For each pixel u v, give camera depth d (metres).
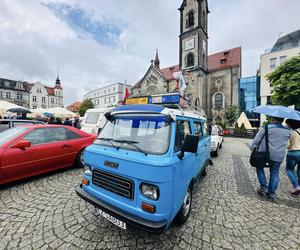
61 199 3.50
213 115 31.86
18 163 3.99
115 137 2.76
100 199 2.48
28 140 4.36
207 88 32.88
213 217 3.10
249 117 32.44
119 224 2.24
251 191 4.29
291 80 8.55
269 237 2.61
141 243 2.38
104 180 2.46
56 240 2.39
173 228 2.73
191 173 2.95
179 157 2.33
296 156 4.04
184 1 31.11
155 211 2.00
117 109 2.99
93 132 9.13
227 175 5.50
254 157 3.94
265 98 25.20
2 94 46.06
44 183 4.28
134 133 2.59
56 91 58.88
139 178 2.07
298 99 8.47
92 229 2.62
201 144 3.83
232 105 28.59
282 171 6.04
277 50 26.12
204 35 31.33
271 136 3.73
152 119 2.54
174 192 2.15
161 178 1.97
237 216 3.15
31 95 51.72
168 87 32.75
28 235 2.48
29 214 2.97
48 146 4.62
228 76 30.92
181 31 31.80
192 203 3.60
